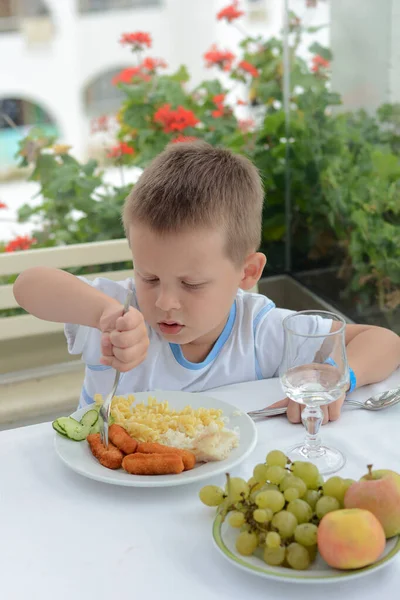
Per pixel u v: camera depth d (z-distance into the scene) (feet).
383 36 6.11
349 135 6.82
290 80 7.84
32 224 7.64
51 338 6.64
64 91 16.78
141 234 3.63
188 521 2.75
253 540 2.44
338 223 7.18
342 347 3.11
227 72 8.45
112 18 15.08
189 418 3.29
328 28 6.92
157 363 4.25
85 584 2.44
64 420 3.34
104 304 3.62
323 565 2.40
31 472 3.12
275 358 4.35
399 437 3.30
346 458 3.14
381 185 6.35
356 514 2.34
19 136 8.58
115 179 8.12
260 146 8.13
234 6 8.47
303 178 7.86
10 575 2.50
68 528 2.74
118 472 3.00
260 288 8.44
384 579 2.40
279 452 2.75
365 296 6.85
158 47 15.20
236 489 2.56
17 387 6.22
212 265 3.67
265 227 8.36
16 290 3.86
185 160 3.83
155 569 2.49
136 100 7.98
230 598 2.34
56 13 15.06
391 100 6.15
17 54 15.31
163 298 3.67
